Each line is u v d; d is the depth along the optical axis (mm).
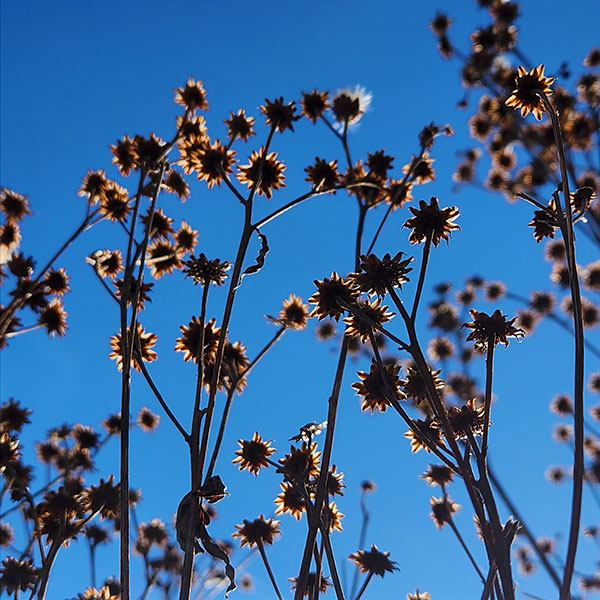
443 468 409
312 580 361
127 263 336
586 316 881
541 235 325
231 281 325
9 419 412
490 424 316
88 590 376
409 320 302
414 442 322
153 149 379
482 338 310
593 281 892
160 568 538
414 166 425
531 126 911
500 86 949
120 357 359
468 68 960
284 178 389
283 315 370
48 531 379
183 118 397
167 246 416
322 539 320
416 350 299
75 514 382
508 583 274
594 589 541
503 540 279
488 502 285
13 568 375
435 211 311
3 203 453
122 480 301
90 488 386
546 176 903
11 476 388
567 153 861
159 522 551
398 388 324
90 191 422
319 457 355
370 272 307
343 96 441
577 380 276
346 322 320
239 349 373
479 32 967
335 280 325
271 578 361
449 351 806
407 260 307
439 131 456
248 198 351
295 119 398
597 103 859
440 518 403
